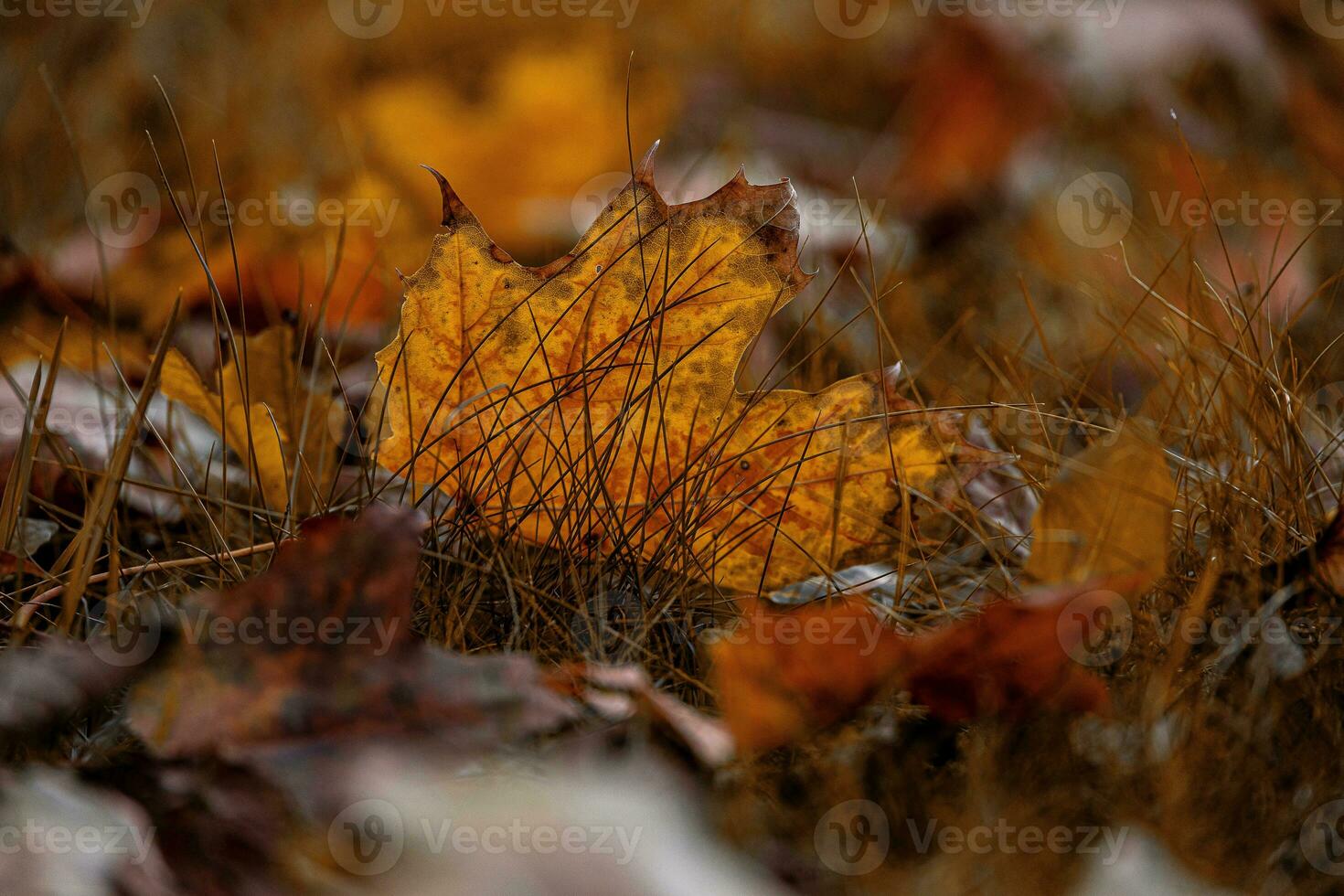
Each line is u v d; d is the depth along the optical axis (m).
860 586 1.09
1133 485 1.06
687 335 1.09
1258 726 1.03
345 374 1.22
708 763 1.01
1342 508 1.05
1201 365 1.14
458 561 1.07
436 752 1.01
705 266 1.09
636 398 1.09
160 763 1.00
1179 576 1.07
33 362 1.21
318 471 1.12
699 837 1.00
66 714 1.01
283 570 1.01
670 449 1.10
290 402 1.14
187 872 0.99
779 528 1.09
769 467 1.09
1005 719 1.03
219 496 1.14
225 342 1.14
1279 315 1.25
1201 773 1.02
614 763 1.01
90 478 1.13
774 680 1.02
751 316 1.09
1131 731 1.03
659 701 1.02
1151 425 1.12
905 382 1.19
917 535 1.10
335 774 1.00
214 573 1.09
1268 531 1.09
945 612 1.07
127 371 1.21
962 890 1.00
